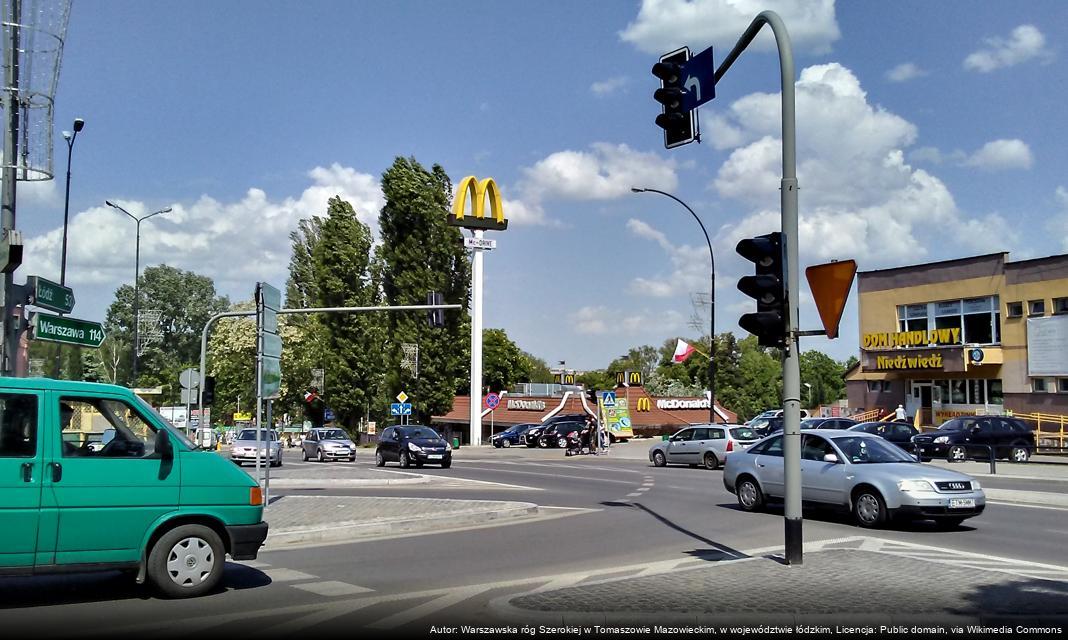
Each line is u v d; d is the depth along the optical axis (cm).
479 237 5944
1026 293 3997
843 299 966
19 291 1248
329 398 6275
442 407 6281
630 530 1466
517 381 10075
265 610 828
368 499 1906
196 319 11131
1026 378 3972
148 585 955
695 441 3275
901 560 1060
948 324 4384
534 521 1619
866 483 1463
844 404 5425
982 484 2375
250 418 7544
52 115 1359
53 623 769
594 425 4638
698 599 840
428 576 1027
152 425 895
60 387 849
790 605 812
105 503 842
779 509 1777
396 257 6247
